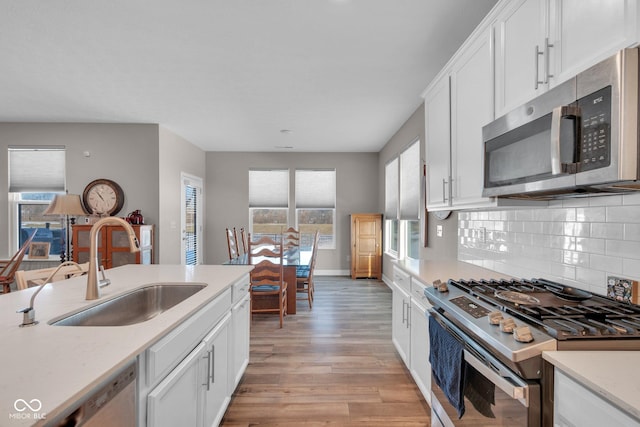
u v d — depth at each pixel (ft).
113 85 10.15
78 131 14.16
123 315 5.47
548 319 3.48
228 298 6.24
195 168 18.75
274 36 7.36
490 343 3.30
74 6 6.30
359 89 10.41
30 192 14.26
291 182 20.44
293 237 17.92
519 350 2.95
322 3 6.21
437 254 10.54
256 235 20.80
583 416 2.56
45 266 14.25
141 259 12.87
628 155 2.81
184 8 6.36
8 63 8.68
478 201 5.62
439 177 7.30
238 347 6.97
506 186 4.54
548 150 3.70
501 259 6.79
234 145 18.71
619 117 2.83
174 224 15.89
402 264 8.11
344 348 9.49
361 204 20.63
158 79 9.70
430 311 5.23
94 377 2.51
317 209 20.88
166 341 3.71
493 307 4.12
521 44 4.46
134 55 8.26
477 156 5.62
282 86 10.18
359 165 20.59
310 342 9.93
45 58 8.42
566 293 4.54
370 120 13.79
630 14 2.88
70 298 4.91
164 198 14.82
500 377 3.21
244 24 6.90
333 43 7.66
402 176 14.90
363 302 14.37
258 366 8.38
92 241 4.86
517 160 4.29
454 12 6.50
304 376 7.88
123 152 14.23
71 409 2.41
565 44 3.69
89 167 14.20
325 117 13.38
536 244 5.70
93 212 13.93
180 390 4.05
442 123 7.11
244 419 6.26
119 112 12.77
